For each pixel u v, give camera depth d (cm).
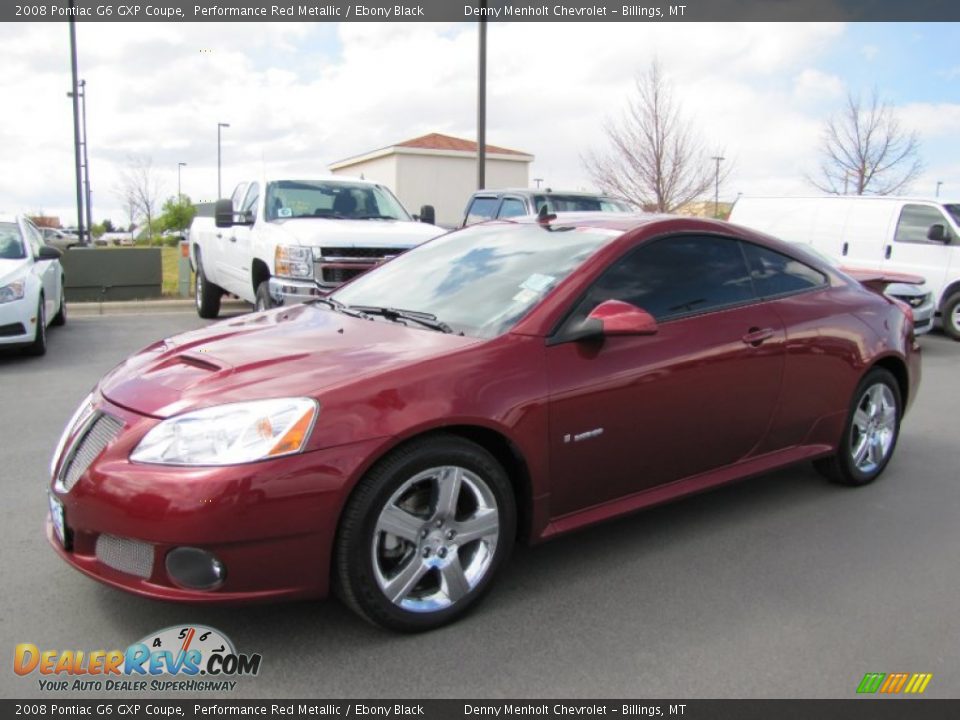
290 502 277
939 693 280
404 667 290
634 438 365
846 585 360
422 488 312
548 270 378
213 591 276
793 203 1413
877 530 424
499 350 331
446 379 311
